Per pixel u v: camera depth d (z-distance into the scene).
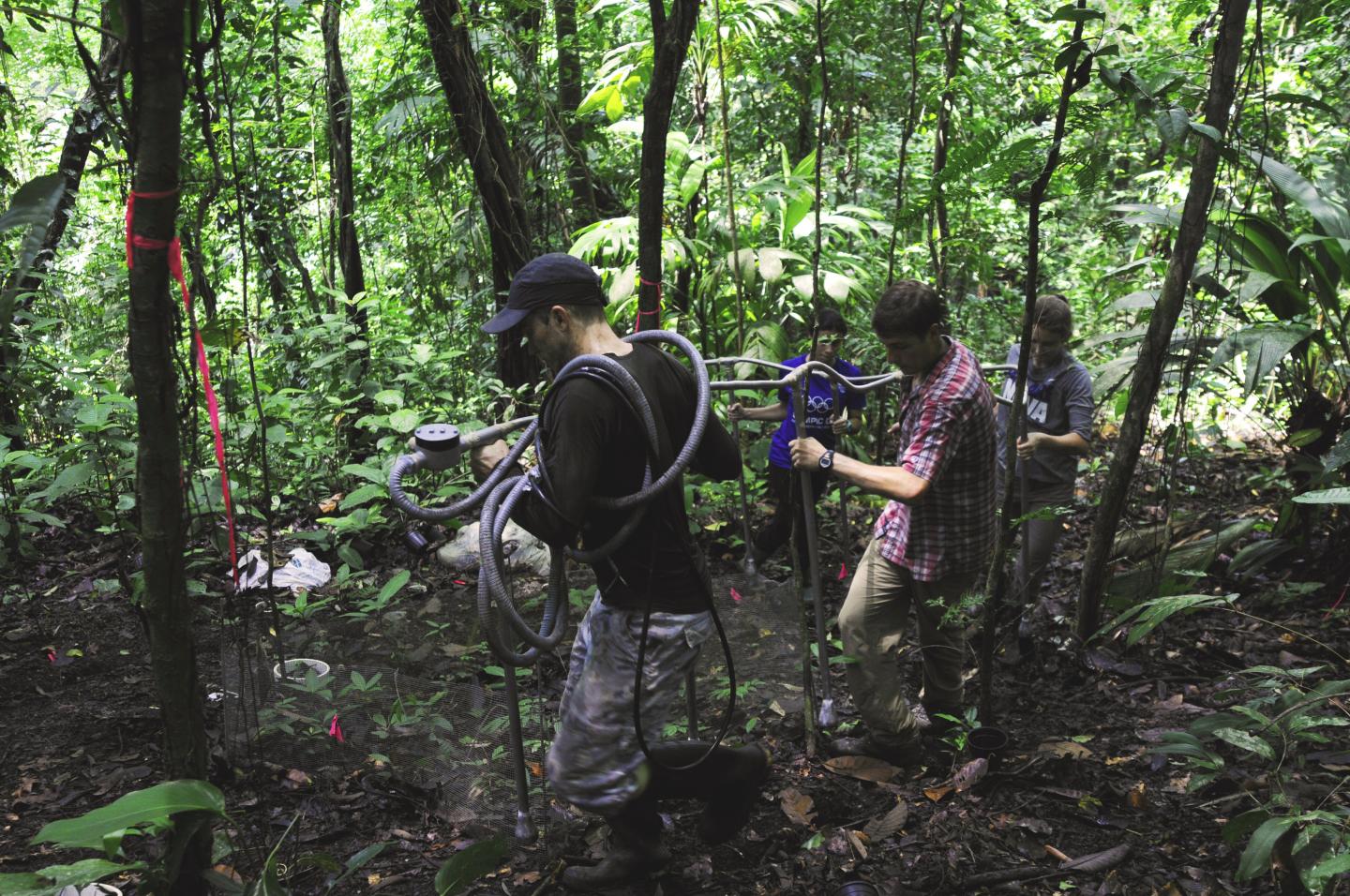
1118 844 2.80
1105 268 9.17
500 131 5.55
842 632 3.22
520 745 2.66
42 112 7.27
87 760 3.27
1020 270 9.87
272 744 3.22
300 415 5.55
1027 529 4.11
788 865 2.76
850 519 5.73
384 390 5.69
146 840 2.75
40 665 4.02
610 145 6.93
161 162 1.60
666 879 2.70
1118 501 3.98
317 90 7.14
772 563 5.14
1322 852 2.27
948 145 5.32
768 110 7.09
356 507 5.12
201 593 3.56
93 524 5.45
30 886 1.62
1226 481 6.12
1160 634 4.21
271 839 2.77
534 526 2.21
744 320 5.99
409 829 2.90
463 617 4.12
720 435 2.56
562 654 3.85
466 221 6.36
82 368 5.14
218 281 5.86
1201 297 4.90
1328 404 4.76
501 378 6.10
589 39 6.36
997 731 3.18
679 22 2.94
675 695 2.50
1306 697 2.79
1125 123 4.22
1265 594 4.42
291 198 6.80
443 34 5.27
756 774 2.67
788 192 5.77
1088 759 3.25
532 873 2.73
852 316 6.89
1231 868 2.69
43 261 5.61
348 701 3.34
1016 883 2.66
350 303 6.07
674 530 2.43
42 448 5.59
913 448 2.96
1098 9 2.71
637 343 2.51
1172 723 3.51
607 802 2.49
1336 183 4.92
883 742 3.22
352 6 6.80
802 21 6.02
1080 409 4.23
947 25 5.91
